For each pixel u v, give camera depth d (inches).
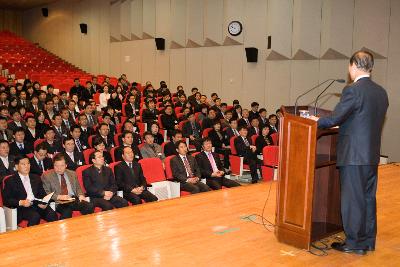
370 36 379.6
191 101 487.5
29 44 832.3
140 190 225.8
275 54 456.1
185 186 239.6
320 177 149.9
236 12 499.8
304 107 163.3
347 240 132.0
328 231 140.3
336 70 409.7
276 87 465.1
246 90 500.4
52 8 863.7
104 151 277.0
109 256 128.2
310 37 422.0
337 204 147.5
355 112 121.6
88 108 392.8
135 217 166.2
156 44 610.5
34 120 329.4
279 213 139.5
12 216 190.5
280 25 446.3
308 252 132.5
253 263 124.6
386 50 371.9
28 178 203.2
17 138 286.7
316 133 126.6
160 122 409.1
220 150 349.4
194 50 566.6
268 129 347.9
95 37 754.8
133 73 677.3
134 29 660.1
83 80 589.0
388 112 373.4
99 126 327.0
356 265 123.8
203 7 545.3
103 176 218.7
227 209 178.5
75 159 271.6
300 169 131.6
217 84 536.7
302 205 132.7
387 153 376.2
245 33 495.2
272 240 142.8
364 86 122.0
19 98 439.5
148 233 148.3
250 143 345.4
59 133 339.6
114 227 154.1
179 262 124.8
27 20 952.9
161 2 608.7
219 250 134.0
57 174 211.2
